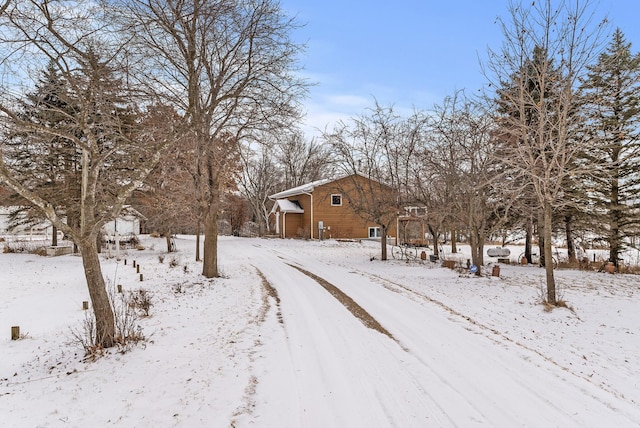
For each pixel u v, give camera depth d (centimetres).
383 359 618
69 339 757
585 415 448
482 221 1503
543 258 1800
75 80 681
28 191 592
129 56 873
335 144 2112
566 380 545
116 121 770
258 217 4562
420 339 720
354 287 1247
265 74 1177
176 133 758
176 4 889
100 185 953
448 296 1098
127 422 428
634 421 437
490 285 1247
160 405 465
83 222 660
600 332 773
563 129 913
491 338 727
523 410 458
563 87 927
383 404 469
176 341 702
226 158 1353
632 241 2162
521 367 590
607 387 532
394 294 1130
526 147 966
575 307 949
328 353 643
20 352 706
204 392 497
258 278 1445
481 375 559
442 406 466
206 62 1127
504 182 1252
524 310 935
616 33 1433
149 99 968
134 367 584
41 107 654
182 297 1098
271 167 4988
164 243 3288
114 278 1447
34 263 2000
